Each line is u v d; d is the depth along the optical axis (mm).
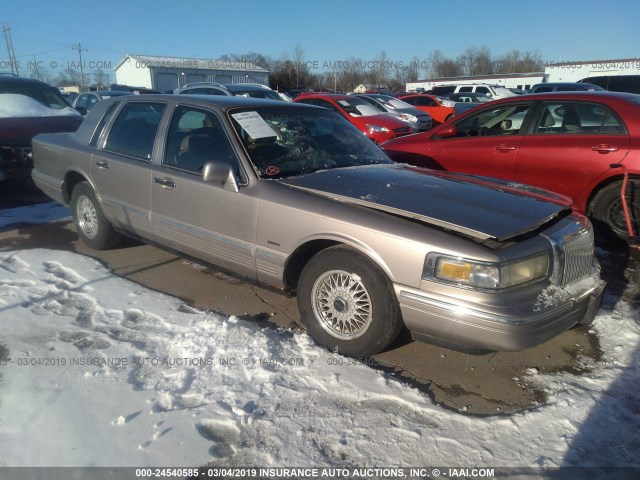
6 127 7477
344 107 12320
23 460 2428
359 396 3000
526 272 2975
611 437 2730
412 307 3043
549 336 2984
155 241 4555
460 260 2893
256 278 3836
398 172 3992
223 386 3025
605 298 4355
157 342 3488
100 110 5234
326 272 3385
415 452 2598
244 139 3932
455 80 43812
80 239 5691
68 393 2910
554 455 2602
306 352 3432
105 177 4848
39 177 5867
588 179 5484
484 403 3010
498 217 3127
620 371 3322
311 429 2725
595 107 5582
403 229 3072
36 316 3787
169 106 4480
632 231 5371
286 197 3521
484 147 6195
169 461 2467
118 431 2637
